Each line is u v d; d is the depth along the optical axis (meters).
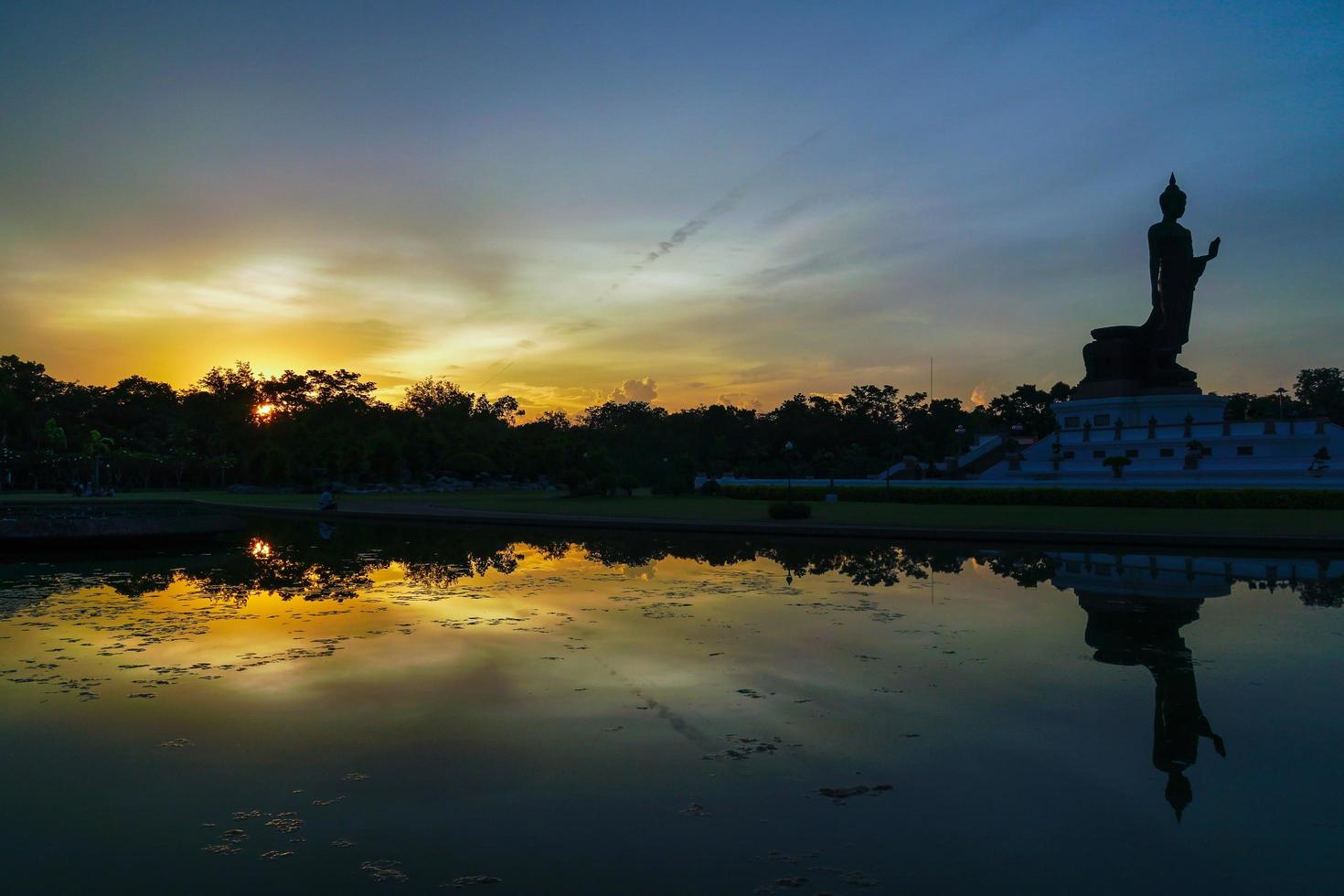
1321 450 45.31
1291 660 10.66
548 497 60.31
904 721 8.23
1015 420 107.88
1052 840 5.66
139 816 6.06
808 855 5.44
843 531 28.06
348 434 89.00
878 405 110.44
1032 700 8.91
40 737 7.77
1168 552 23.23
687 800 6.32
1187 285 59.59
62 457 75.00
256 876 5.17
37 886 5.04
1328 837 5.72
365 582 17.75
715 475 80.12
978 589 16.64
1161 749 7.45
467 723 8.17
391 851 5.50
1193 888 5.03
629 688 9.41
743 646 11.48
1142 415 58.19
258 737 7.77
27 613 14.03
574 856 5.43
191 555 23.72
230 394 107.50
